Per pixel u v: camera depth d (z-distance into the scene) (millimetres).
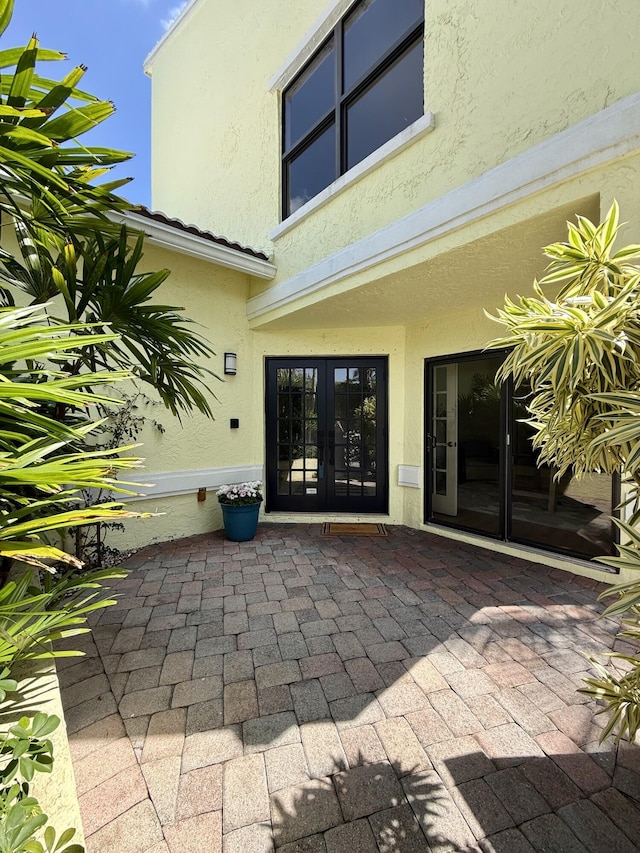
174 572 3920
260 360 5883
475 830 1484
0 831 797
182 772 1721
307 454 5996
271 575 3850
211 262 4938
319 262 4496
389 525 5645
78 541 3854
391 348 5723
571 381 1515
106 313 2430
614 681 1662
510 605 3223
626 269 1674
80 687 2254
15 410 1135
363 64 4121
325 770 1730
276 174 5340
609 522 4738
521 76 2719
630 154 2271
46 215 2070
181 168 7691
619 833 1471
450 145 3164
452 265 3500
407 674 2359
